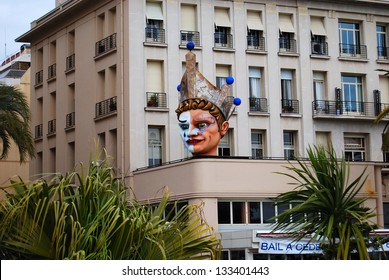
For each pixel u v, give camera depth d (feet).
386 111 109.81
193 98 129.59
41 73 176.65
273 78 150.30
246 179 131.13
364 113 156.04
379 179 140.26
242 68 148.36
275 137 148.87
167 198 47.03
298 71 152.15
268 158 135.64
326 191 61.11
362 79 158.20
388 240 72.38
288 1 152.87
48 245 42.14
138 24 142.92
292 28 152.87
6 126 113.70
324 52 154.61
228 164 130.00
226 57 147.54
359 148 156.25
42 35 175.94
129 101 141.18
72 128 160.97
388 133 113.29
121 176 140.77
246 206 131.44
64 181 44.32
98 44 152.25
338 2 156.25
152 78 143.95
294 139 151.53
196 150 128.88
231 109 132.05
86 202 43.78
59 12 163.53
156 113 142.61
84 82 157.28
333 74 154.51
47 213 42.24
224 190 128.98
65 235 41.47
